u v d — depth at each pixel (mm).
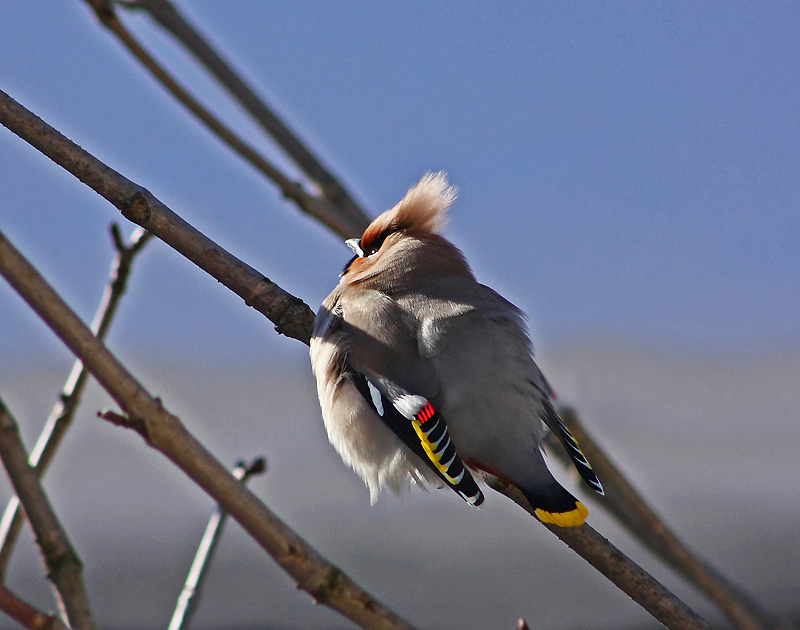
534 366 7477
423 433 7062
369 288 7914
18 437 4617
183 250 6996
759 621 6945
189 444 3992
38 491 4613
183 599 6020
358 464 7676
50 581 4605
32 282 3830
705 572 6691
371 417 7465
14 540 5727
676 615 5934
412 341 7473
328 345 7691
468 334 7391
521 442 7059
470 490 6793
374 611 4172
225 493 4012
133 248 6621
